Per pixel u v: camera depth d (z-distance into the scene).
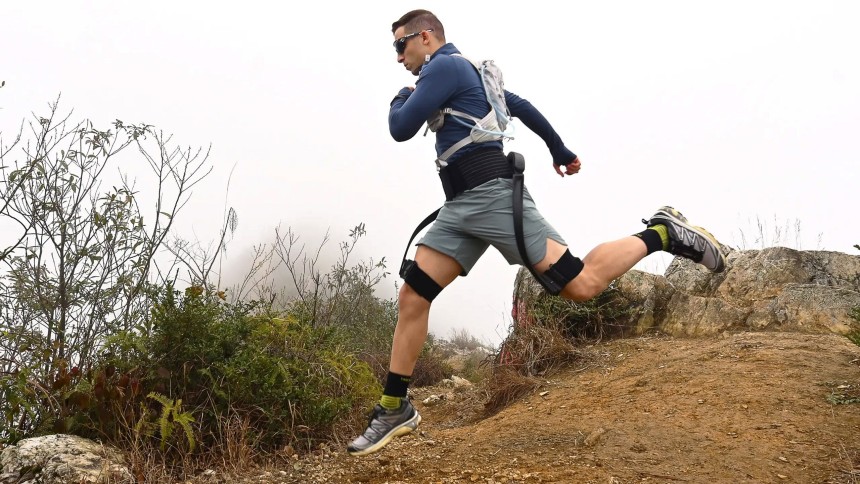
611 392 5.20
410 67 3.52
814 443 3.75
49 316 4.78
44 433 4.07
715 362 5.27
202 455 4.16
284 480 3.91
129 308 4.88
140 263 5.07
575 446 4.06
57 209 4.86
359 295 7.87
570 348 6.35
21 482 3.60
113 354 4.48
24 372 4.07
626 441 3.99
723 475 3.50
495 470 3.78
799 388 4.47
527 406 5.45
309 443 4.45
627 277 7.06
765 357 5.12
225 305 4.94
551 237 3.20
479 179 3.19
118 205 5.04
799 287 6.09
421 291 3.31
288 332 4.97
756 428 3.99
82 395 4.03
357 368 5.22
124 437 4.08
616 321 6.92
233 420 4.32
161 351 4.45
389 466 4.04
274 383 4.54
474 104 3.25
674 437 3.99
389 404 3.37
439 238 3.29
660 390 4.91
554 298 6.97
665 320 6.71
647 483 3.45
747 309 6.27
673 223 3.33
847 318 5.70
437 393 7.56
